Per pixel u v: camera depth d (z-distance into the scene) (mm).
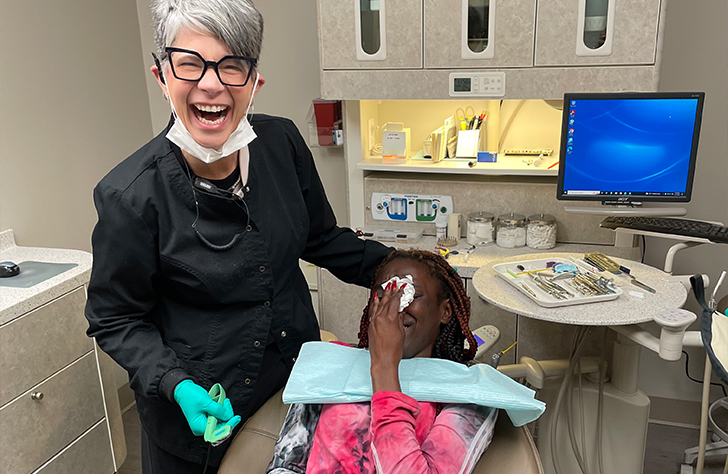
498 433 1109
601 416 1740
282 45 2697
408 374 1057
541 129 2402
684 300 1432
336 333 2406
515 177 2340
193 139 1062
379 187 2396
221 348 1227
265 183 1235
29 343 1692
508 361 2145
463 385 1013
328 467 1015
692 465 2162
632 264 1669
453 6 1990
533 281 1544
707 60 2113
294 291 1343
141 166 1127
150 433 1293
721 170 2184
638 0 1833
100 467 2008
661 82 2188
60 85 2330
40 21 2223
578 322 1325
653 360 2441
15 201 2168
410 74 2107
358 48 2127
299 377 1097
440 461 938
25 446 1703
